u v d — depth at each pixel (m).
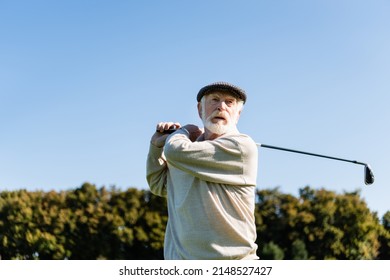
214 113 3.77
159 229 24.34
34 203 24.50
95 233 24.11
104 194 24.77
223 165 3.57
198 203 3.54
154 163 4.04
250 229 3.60
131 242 24.08
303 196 25.56
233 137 3.63
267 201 25.19
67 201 24.66
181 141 3.62
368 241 25.31
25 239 23.94
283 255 23.81
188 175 3.63
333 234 24.89
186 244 3.54
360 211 25.28
